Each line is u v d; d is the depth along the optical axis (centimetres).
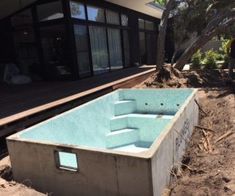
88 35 921
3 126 415
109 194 269
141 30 1452
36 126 367
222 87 830
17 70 941
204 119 555
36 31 900
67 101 552
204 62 1258
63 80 884
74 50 849
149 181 249
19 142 313
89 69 936
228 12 962
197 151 409
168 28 1593
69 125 435
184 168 360
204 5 1152
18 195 286
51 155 294
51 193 301
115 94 614
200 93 747
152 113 615
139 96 621
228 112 540
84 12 905
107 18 1065
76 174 282
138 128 585
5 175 343
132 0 1090
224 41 1502
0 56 972
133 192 257
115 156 256
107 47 1062
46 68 914
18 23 925
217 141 431
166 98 596
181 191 290
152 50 1641
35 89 737
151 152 256
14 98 620
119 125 582
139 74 948
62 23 841
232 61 934
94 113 516
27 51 934
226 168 329
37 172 308
